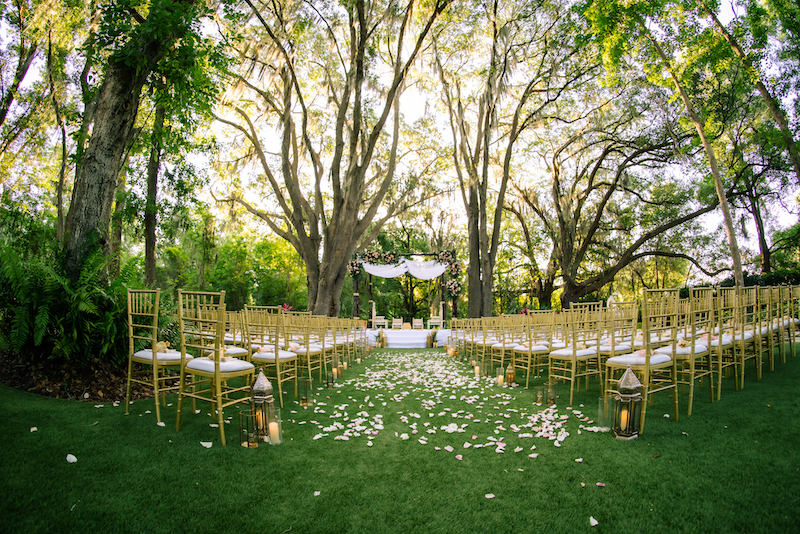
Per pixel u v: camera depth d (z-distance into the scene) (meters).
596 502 2.38
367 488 2.60
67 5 8.25
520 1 15.86
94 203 5.12
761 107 14.55
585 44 13.51
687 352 3.81
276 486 2.61
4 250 4.16
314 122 18.67
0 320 4.54
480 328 8.07
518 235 27.05
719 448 2.98
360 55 14.83
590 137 20.44
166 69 5.75
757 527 2.10
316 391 5.36
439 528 2.17
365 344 10.14
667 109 16.34
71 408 3.81
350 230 16.19
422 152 20.86
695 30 10.80
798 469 2.61
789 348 6.45
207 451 3.10
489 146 18.56
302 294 27.44
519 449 3.16
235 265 25.62
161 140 8.27
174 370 5.43
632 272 24.05
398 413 4.29
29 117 12.96
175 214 11.81
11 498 2.32
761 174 16.55
